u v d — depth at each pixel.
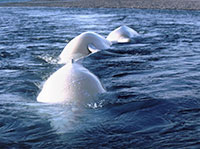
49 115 4.52
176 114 4.59
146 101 5.13
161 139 3.81
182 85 5.99
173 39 11.70
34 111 4.73
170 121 4.35
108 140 3.81
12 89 6.03
